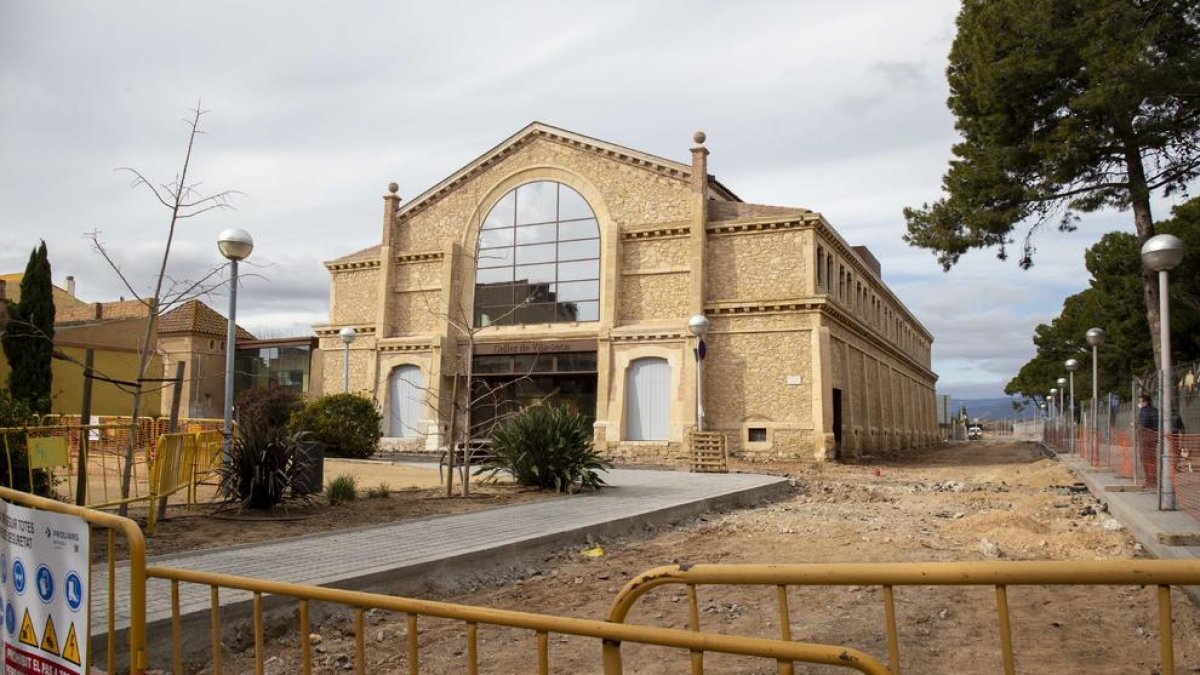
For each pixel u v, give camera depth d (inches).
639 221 1349.7
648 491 668.1
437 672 230.7
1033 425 3570.4
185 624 238.8
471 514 501.0
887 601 108.7
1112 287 1536.7
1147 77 729.6
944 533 489.4
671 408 1255.5
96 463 717.3
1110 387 1601.9
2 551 167.5
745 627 268.5
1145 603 290.4
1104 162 845.8
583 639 264.8
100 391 1568.7
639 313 1333.7
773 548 442.0
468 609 126.5
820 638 253.9
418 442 1418.6
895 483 890.7
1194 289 1182.3
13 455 409.4
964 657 233.8
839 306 1269.7
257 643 149.8
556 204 1421.0
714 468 940.0
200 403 1972.2
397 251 1541.6
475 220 1482.5
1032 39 818.8
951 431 3634.4
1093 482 697.0
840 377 1336.1
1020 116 867.4
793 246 1231.5
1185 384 467.5
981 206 919.0
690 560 408.5
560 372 1363.2
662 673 225.6
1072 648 241.0
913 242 988.6
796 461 1180.5
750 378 1231.5
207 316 2071.9
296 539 395.2
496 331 1427.2
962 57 952.3
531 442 657.6
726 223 1272.1
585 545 443.2
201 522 444.8
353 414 1090.7
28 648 156.4
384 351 1499.8
